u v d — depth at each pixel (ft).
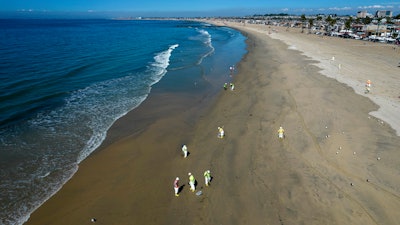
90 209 46.24
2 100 88.84
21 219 43.75
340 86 104.42
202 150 63.46
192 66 148.87
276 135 67.97
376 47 208.13
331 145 62.28
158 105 91.86
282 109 83.87
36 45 209.67
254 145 64.03
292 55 175.22
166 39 291.58
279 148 62.03
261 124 74.69
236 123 76.43
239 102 93.15
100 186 51.75
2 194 48.60
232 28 541.75
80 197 48.88
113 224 43.39
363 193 47.67
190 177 49.24
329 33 320.91
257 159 58.59
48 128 72.69
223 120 79.36
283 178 52.24
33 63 140.67
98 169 56.70
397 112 79.92
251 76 126.00
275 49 204.95
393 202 45.65
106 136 70.03
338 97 92.58
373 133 67.36
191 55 183.42
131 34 353.31
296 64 145.48
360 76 118.73
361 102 87.81
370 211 44.01
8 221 43.21
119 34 348.18
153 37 314.55
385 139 64.44
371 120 74.59
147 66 146.41
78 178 53.72
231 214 44.65
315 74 122.72
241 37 325.42
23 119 77.00
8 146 63.26
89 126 74.95
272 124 74.13
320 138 65.46
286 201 46.70
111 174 55.21
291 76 120.26
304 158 57.82
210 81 120.67
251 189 49.83
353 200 46.21
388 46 213.66
